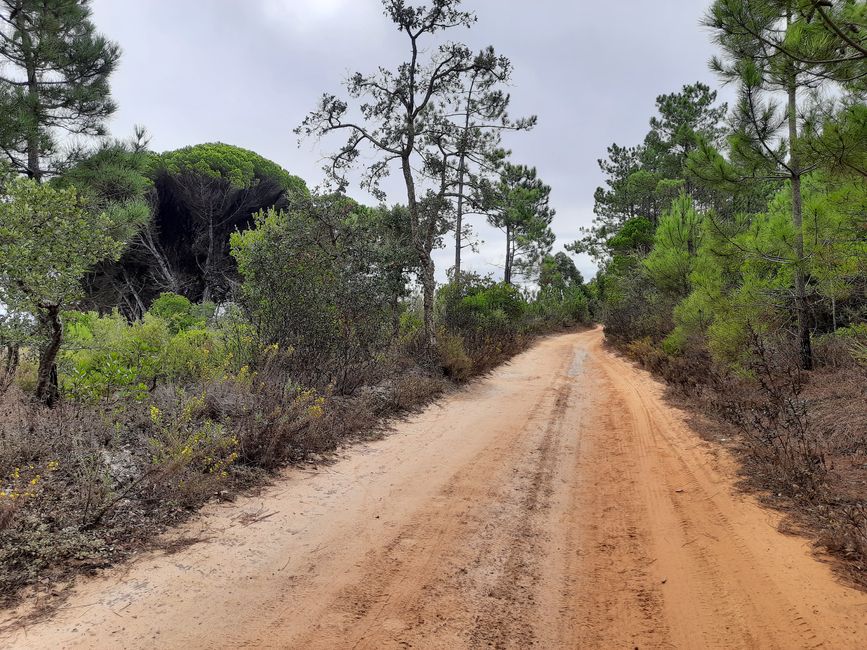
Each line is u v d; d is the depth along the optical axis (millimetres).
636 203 42500
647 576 3693
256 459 5879
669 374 12594
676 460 6504
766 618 3078
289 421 6512
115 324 9633
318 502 5074
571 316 47719
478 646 2887
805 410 6988
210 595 3309
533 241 40062
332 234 12961
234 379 7719
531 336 31219
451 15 14266
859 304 9570
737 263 10125
